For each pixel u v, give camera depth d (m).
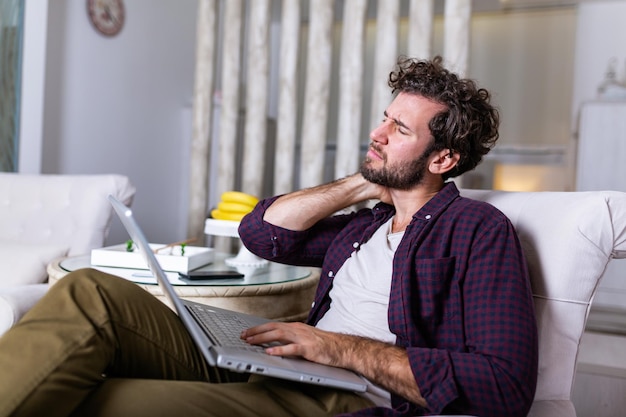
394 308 1.18
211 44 3.68
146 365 1.10
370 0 4.83
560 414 1.15
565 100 5.05
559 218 1.24
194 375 1.17
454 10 3.05
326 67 3.38
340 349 1.09
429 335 1.17
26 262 2.21
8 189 2.59
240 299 1.65
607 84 4.49
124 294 1.07
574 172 5.00
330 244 1.49
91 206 2.44
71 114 3.87
